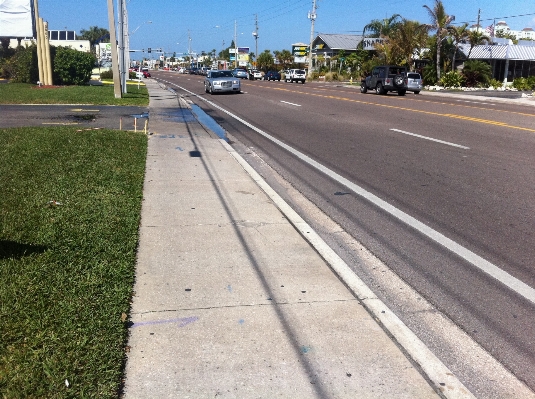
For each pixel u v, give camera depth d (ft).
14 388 9.51
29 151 31.14
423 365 10.91
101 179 25.18
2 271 14.17
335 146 39.91
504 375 11.14
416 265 16.94
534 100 111.75
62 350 10.69
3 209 19.69
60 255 15.47
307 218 21.95
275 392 9.93
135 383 10.05
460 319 13.51
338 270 15.65
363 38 228.02
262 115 64.13
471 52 193.06
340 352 11.30
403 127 50.62
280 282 14.74
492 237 19.45
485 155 35.58
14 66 123.34
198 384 10.09
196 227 19.34
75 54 117.19
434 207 23.35
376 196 25.31
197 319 12.53
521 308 14.10
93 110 64.28
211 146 38.45
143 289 14.03
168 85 161.79
